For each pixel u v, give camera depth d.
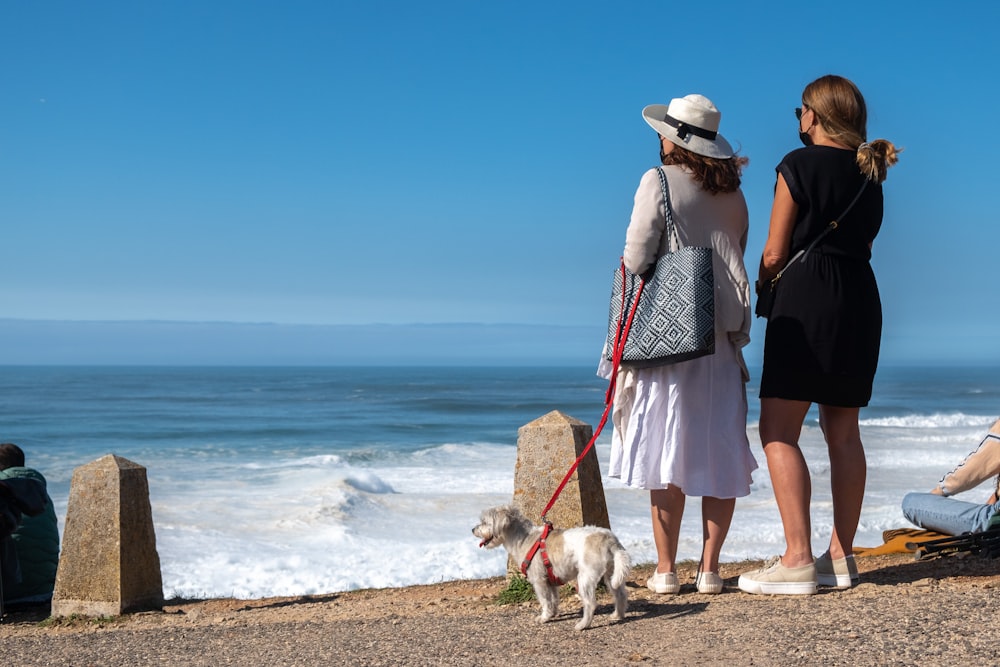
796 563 4.44
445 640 4.40
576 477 5.61
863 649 3.47
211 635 5.18
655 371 4.54
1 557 7.11
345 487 18.20
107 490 6.68
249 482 21.97
